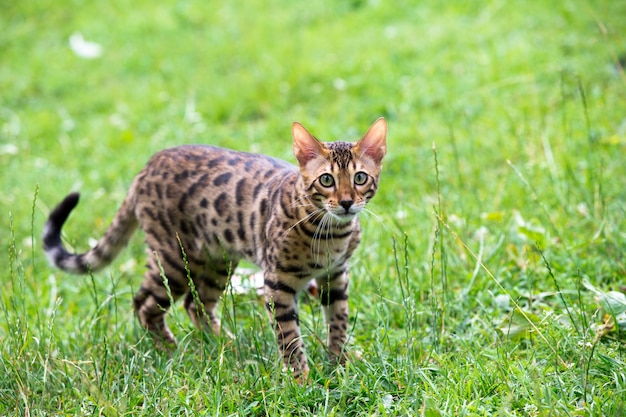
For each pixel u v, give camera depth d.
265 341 6.46
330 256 6.30
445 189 9.24
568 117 10.23
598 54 11.61
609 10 12.72
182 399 5.75
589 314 6.50
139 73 14.49
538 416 5.14
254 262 6.77
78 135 12.48
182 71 14.09
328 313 6.59
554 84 11.23
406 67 12.60
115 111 13.22
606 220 7.62
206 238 6.96
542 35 12.62
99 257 7.55
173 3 16.94
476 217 8.41
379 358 6.11
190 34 15.55
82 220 9.82
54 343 6.71
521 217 8.02
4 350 6.29
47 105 13.76
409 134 10.70
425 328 6.70
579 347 5.95
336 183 6.09
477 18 13.88
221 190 6.80
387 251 7.99
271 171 6.77
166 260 7.07
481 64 12.14
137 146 11.70
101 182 10.80
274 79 12.91
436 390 5.55
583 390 5.42
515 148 9.84
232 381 5.92
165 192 7.00
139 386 6.04
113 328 7.50
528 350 6.06
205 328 7.30
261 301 7.55
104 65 14.90
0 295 7.84
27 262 9.09
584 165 8.99
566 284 7.05
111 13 16.81
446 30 13.52
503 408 5.16
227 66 14.05
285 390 5.70
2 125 13.16
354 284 7.48
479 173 9.50
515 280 7.31
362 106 11.71
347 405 5.73
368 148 6.29
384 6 15.02
